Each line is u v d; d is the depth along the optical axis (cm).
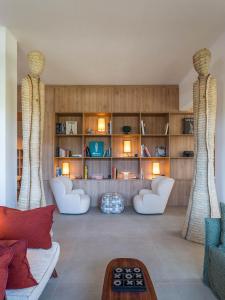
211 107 317
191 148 596
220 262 193
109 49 383
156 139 603
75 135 575
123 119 603
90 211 509
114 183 556
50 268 188
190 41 358
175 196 564
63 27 317
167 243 325
